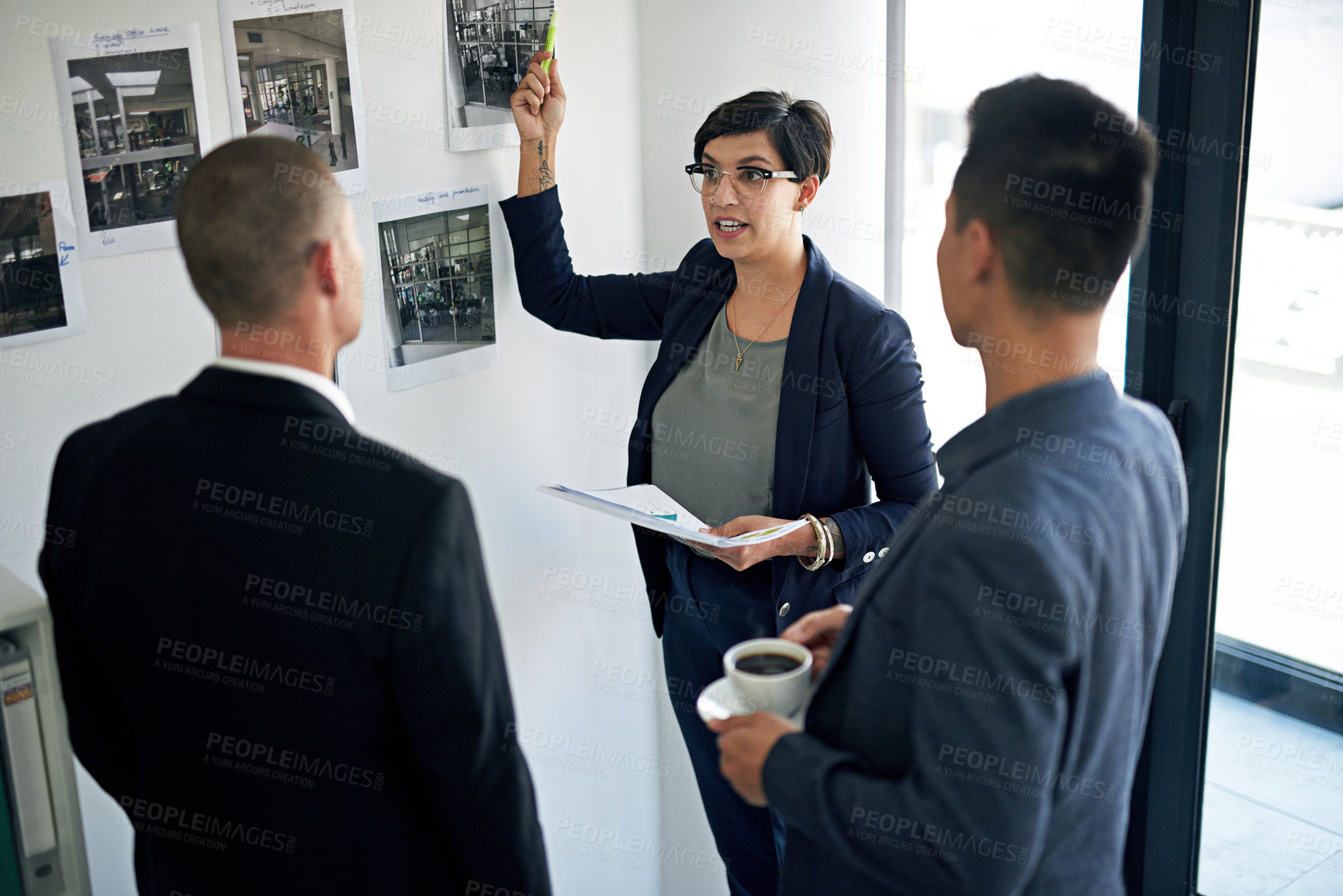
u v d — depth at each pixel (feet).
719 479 6.13
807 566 5.77
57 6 4.70
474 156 6.25
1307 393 5.65
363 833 3.34
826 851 3.16
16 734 4.07
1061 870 3.00
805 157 5.67
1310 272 5.50
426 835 3.53
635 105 7.00
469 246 6.33
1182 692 6.25
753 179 5.61
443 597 3.17
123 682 3.33
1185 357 5.82
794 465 5.82
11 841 4.11
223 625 3.16
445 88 6.01
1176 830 6.48
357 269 3.35
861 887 3.10
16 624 3.95
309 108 5.52
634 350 7.36
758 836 6.52
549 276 6.38
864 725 3.01
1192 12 5.40
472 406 6.56
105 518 3.20
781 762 3.10
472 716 3.28
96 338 5.05
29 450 4.95
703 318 6.22
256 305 3.14
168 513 3.14
